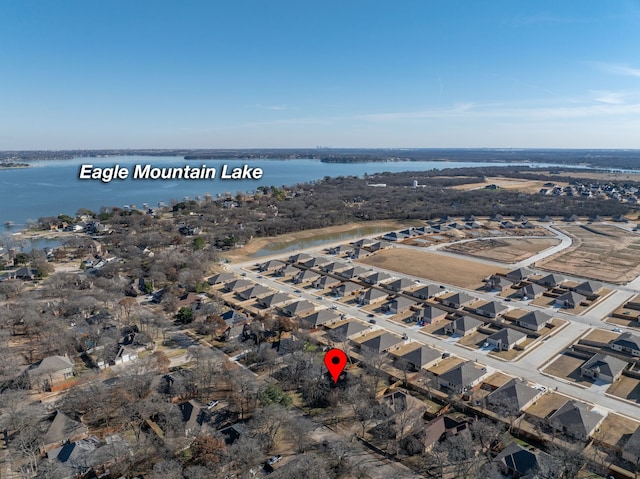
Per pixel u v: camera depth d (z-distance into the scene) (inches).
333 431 3553.2
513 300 6545.3
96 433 3516.2
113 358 4650.6
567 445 3262.8
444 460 3132.4
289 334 5280.5
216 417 3686.0
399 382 4286.4
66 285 6894.7
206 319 5442.9
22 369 4328.3
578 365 4635.8
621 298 6530.5
